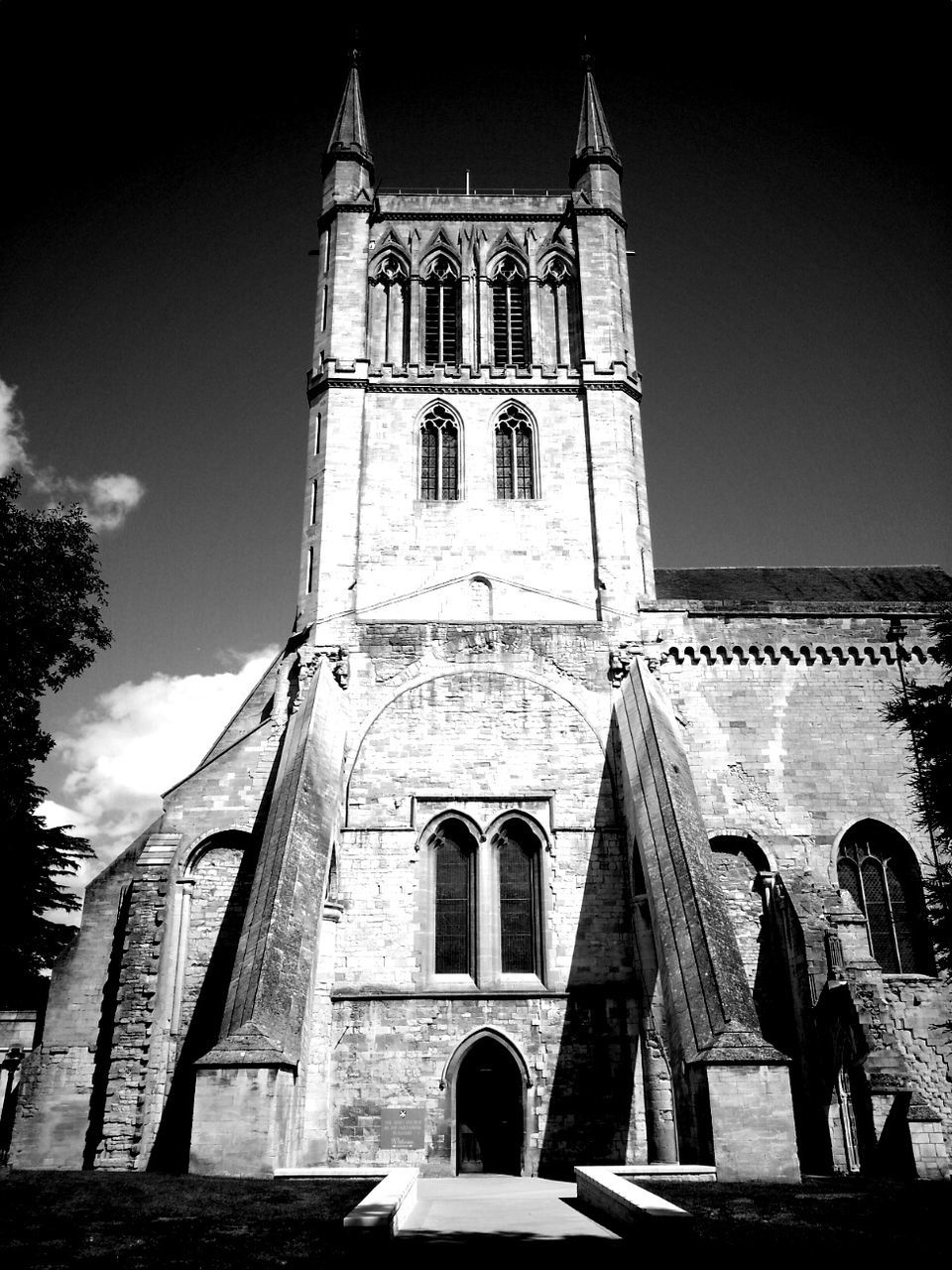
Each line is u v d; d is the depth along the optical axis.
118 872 36.50
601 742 38.12
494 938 35.03
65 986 34.66
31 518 30.20
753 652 40.56
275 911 28.61
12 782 30.73
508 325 47.25
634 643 39.72
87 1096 33.19
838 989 31.50
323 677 37.59
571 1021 33.59
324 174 50.91
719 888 29.55
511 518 42.56
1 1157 36.56
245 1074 24.94
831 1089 31.31
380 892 35.31
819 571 51.03
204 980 34.59
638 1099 32.53
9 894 49.72
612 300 46.91
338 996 33.62
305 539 42.25
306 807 32.03
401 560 41.56
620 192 50.16
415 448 43.75
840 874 37.97
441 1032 33.31
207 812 36.56
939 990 35.28
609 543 41.84
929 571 50.84
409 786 37.09
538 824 36.62
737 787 38.12
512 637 39.84
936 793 29.34
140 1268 14.81
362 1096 32.50
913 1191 21.69
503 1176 31.98
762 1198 20.64
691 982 26.75
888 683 40.25
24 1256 15.51
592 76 53.75
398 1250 16.84
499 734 38.16
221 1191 21.39
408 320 46.78
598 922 35.06
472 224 49.00
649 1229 16.23
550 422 44.53
